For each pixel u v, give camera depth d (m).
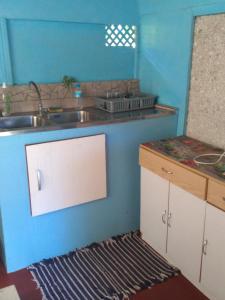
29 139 2.04
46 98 2.66
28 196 2.13
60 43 2.62
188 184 1.89
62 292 2.02
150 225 2.38
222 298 1.79
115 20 2.75
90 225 2.46
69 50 2.67
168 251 2.22
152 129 2.51
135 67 2.98
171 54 2.54
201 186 1.80
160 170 2.12
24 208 2.14
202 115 2.36
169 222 2.15
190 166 1.88
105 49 2.82
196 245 1.93
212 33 2.16
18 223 2.15
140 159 2.33
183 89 2.47
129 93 2.89
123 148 2.42
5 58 2.44
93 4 2.62
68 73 2.72
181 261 2.11
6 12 2.35
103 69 2.87
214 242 1.79
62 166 2.18
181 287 2.05
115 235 2.60
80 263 2.29
